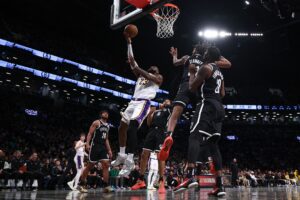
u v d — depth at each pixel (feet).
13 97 64.95
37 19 70.49
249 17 64.28
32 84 70.23
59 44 74.95
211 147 11.23
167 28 25.49
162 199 9.09
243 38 68.74
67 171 34.17
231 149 97.66
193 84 10.80
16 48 65.67
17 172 34.30
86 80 79.51
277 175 77.30
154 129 18.75
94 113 81.71
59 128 66.23
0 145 46.55
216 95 10.89
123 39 76.64
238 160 93.20
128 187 42.16
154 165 22.59
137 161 45.27
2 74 64.49
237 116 104.01
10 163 34.71
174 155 80.07
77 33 76.74
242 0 60.18
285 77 97.19
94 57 82.12
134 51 79.71
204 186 33.04
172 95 88.07
